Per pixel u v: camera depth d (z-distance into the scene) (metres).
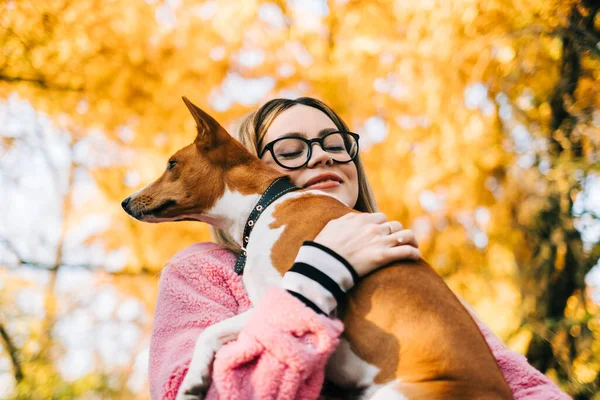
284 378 1.70
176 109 5.80
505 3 5.52
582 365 4.91
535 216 5.29
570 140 5.36
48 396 6.38
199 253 2.56
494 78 5.57
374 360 1.97
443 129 5.62
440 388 1.84
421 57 5.71
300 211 2.44
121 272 5.98
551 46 5.45
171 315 2.29
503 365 2.30
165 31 5.93
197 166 2.73
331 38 6.06
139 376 6.45
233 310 2.33
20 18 5.91
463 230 5.67
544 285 5.21
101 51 5.90
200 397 1.85
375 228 2.09
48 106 5.94
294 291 1.84
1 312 6.35
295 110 2.90
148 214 2.78
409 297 2.02
